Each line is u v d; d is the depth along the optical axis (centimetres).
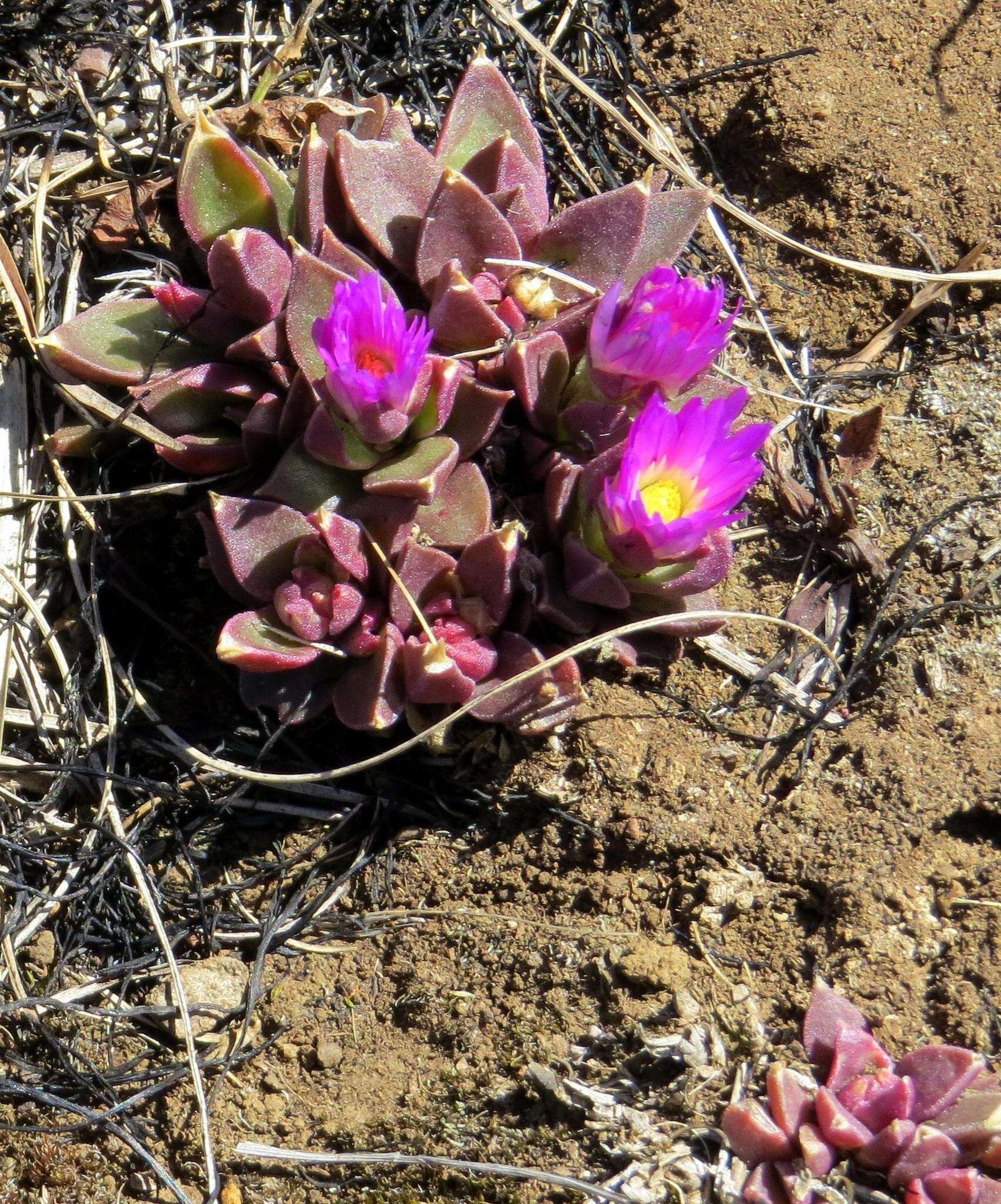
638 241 80
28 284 82
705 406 80
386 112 81
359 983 79
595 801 79
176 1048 79
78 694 80
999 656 80
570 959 78
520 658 79
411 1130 77
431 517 79
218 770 79
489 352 80
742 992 78
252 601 80
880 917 78
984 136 84
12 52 83
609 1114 77
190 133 82
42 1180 78
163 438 79
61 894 80
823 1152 76
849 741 79
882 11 85
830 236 84
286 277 79
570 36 85
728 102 85
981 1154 76
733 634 81
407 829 80
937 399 82
